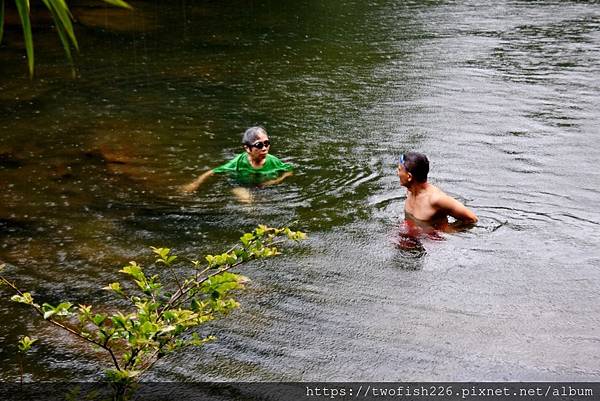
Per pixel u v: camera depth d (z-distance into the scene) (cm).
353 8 1633
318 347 425
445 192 652
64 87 1008
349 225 593
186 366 407
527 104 919
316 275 511
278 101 945
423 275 510
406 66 1120
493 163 721
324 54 1206
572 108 901
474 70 1088
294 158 744
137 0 1698
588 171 698
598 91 973
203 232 582
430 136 805
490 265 523
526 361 405
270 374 400
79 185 677
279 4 1691
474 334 434
